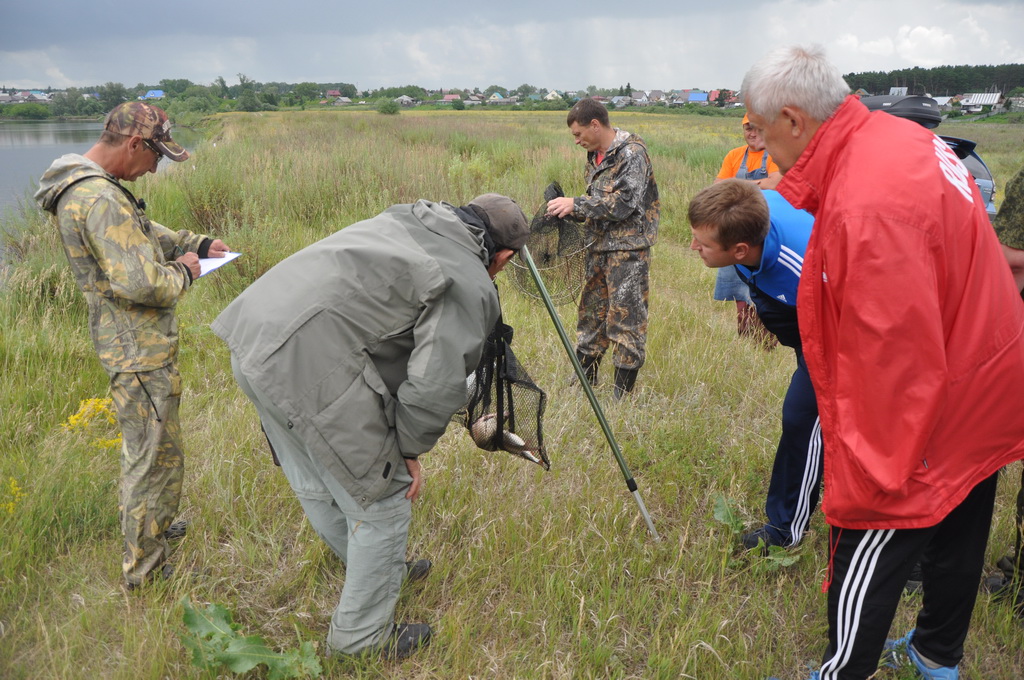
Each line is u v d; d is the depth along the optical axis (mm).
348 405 2018
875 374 1653
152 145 2381
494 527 2879
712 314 5855
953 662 2205
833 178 1772
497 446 2570
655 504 3201
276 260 5898
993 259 1743
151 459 2479
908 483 1742
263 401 2094
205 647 2135
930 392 1636
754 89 1845
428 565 2742
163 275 2365
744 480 3297
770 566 2699
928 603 2201
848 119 1764
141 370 2406
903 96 4055
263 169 9031
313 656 2184
